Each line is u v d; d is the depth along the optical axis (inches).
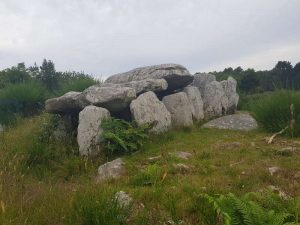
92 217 217.2
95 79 664.4
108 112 454.3
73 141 457.1
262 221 205.0
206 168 339.0
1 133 524.1
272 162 351.3
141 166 366.3
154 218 231.5
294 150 394.0
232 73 1197.1
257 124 555.5
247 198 237.0
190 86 619.2
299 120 483.2
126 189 281.0
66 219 221.5
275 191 272.1
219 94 644.1
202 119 596.4
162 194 262.7
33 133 471.2
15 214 222.5
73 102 478.0
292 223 198.5
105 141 425.4
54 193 260.1
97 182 301.1
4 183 280.1
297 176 309.7
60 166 382.0
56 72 932.6
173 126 530.6
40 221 221.6
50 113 500.7
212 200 221.5
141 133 443.8
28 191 269.0
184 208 243.9
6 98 625.3
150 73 581.3
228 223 197.8
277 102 513.0
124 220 223.8
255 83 1126.4
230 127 556.7
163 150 419.5
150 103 494.3
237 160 367.2
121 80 599.5
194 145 443.2
